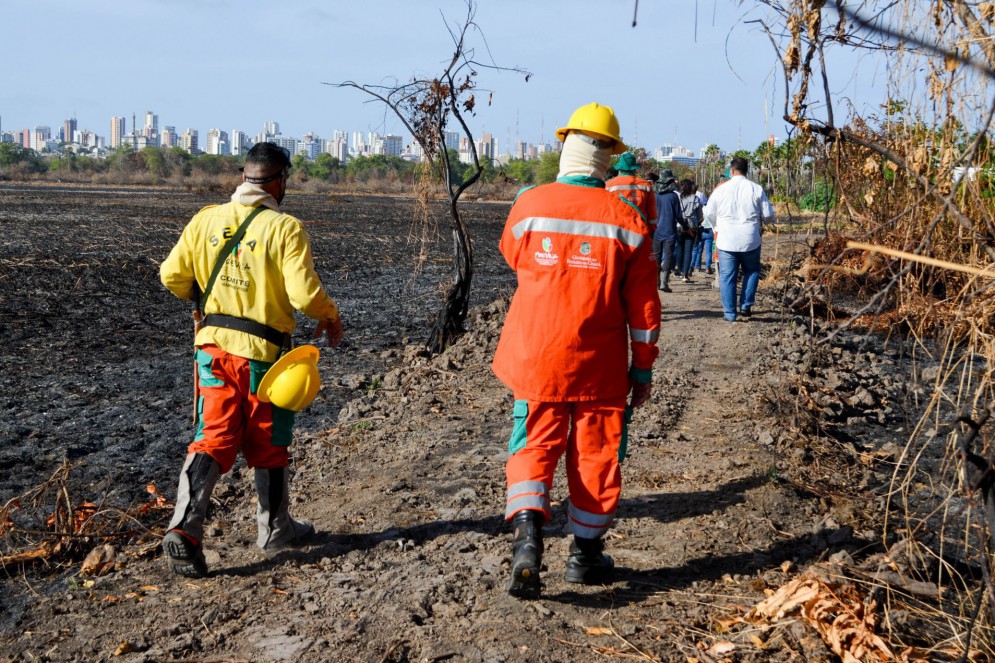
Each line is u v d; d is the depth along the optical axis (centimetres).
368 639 345
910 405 755
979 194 306
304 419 716
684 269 1680
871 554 430
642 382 374
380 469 573
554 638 341
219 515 501
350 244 2419
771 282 1494
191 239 404
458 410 723
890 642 332
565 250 354
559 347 355
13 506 495
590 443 368
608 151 368
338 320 418
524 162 6731
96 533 466
